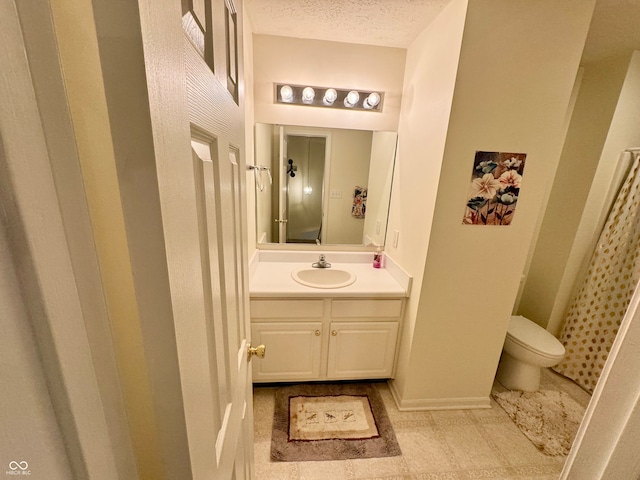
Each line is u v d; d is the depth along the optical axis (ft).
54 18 0.78
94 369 0.96
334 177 6.55
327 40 5.74
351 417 5.34
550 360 5.65
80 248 0.89
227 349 2.02
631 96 5.71
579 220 6.34
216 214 1.74
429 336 5.17
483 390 5.62
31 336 0.73
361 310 5.51
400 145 6.12
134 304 1.09
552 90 4.11
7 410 0.70
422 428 5.18
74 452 0.86
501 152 4.29
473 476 4.40
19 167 0.66
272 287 5.39
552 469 4.54
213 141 1.67
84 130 0.90
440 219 4.54
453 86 3.99
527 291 7.57
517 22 3.83
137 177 0.92
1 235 0.65
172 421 1.19
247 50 5.09
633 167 5.78
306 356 5.71
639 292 1.33
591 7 3.88
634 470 1.35
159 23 0.91
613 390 1.42
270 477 4.28
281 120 6.14
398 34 5.27
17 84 0.64
